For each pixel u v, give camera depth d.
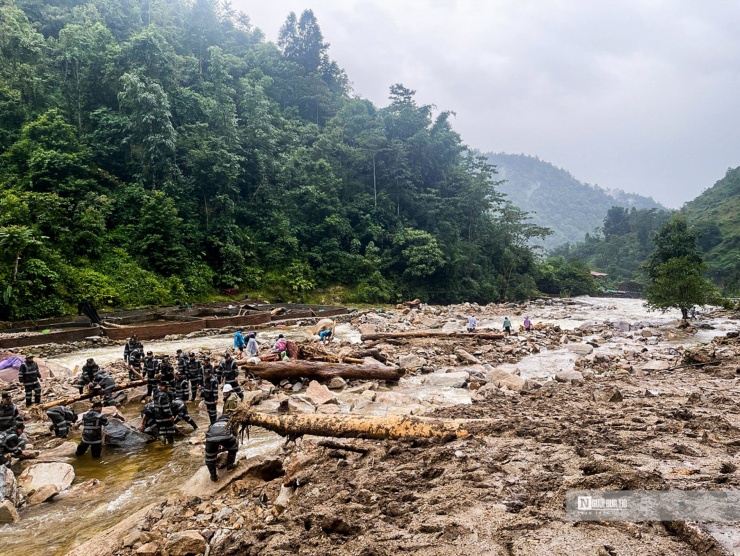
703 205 124.38
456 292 55.28
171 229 37.47
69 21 52.53
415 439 7.27
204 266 39.94
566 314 40.16
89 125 41.59
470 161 71.88
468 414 9.34
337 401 12.07
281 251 47.28
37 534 6.05
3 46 39.62
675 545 3.60
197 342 23.08
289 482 6.41
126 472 8.09
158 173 40.38
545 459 5.93
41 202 30.97
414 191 61.78
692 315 31.62
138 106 39.00
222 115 47.09
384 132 64.12
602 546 3.66
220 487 6.89
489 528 4.23
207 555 5.01
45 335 20.17
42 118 36.28
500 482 5.30
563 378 13.73
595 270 103.81
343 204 57.16
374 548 4.11
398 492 5.45
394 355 19.23
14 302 24.67
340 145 60.41
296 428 7.57
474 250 60.03
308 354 16.50
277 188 52.19
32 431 10.09
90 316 24.81
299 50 83.94
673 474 4.92
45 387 13.83
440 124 67.81
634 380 12.62
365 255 53.00
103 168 39.75
